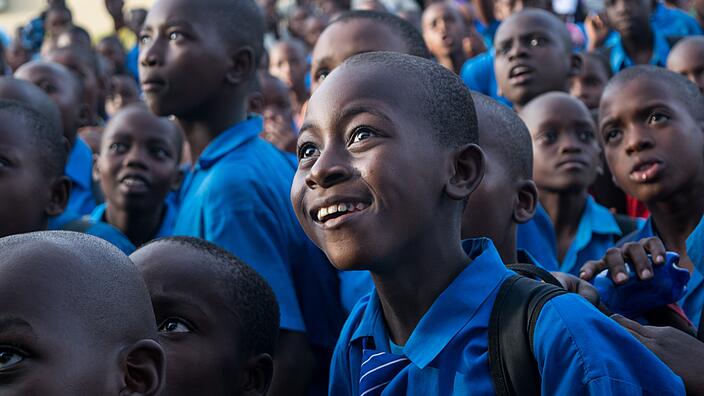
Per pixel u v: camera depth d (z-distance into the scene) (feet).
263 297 6.88
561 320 5.10
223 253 6.84
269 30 31.24
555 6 26.21
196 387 6.30
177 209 11.94
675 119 8.72
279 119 16.62
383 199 5.14
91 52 20.56
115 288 4.75
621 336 5.16
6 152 8.63
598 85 16.38
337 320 9.07
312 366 8.68
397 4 30.30
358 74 5.37
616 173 9.12
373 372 5.61
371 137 5.22
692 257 7.46
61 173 9.29
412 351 5.49
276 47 22.68
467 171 5.58
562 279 6.40
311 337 9.04
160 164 11.41
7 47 33.53
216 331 6.40
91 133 17.02
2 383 4.37
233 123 10.00
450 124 5.50
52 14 30.99
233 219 8.64
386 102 5.27
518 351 5.18
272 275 8.60
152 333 4.94
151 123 11.42
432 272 5.52
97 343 4.57
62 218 10.82
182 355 6.26
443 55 19.86
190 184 9.66
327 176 5.18
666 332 5.90
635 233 9.18
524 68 14.20
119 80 23.98
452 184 5.48
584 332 5.05
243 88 10.14
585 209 10.82
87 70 18.56
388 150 5.18
